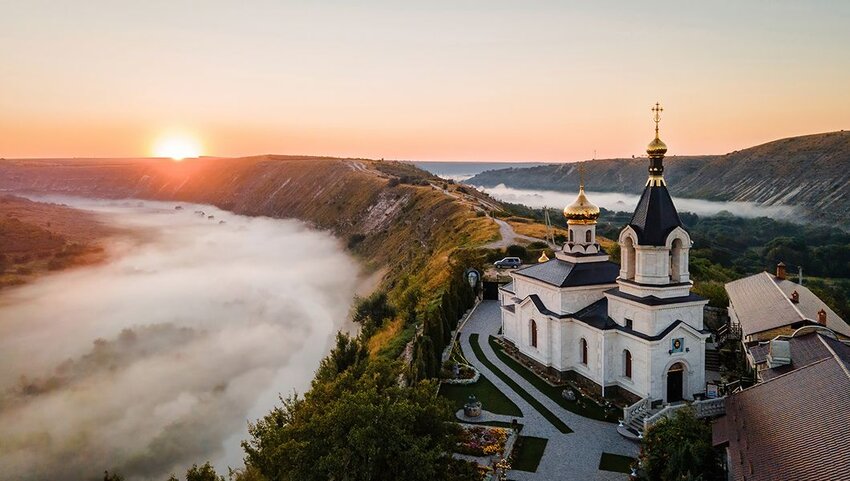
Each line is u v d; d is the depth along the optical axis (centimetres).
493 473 4591
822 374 3822
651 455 4241
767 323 6519
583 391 6222
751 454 3453
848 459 2848
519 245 12650
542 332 6788
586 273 6556
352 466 3419
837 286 16312
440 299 9894
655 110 5462
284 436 3912
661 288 5503
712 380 6362
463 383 6544
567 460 4928
